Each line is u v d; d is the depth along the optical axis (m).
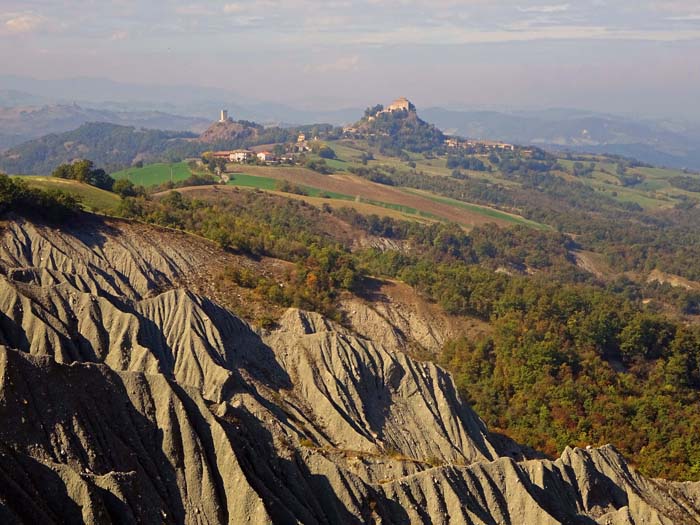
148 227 109.31
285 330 90.25
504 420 91.00
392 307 114.88
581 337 108.00
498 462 59.00
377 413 72.06
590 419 89.31
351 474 52.78
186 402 50.66
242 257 114.12
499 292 121.69
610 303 119.00
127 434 47.91
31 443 43.28
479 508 55.94
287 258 120.00
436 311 116.50
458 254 195.00
